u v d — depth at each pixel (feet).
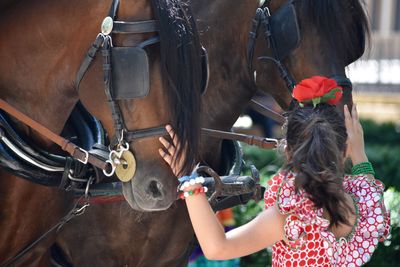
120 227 16.52
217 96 16.93
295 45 15.88
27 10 13.82
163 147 12.75
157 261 17.11
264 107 18.13
